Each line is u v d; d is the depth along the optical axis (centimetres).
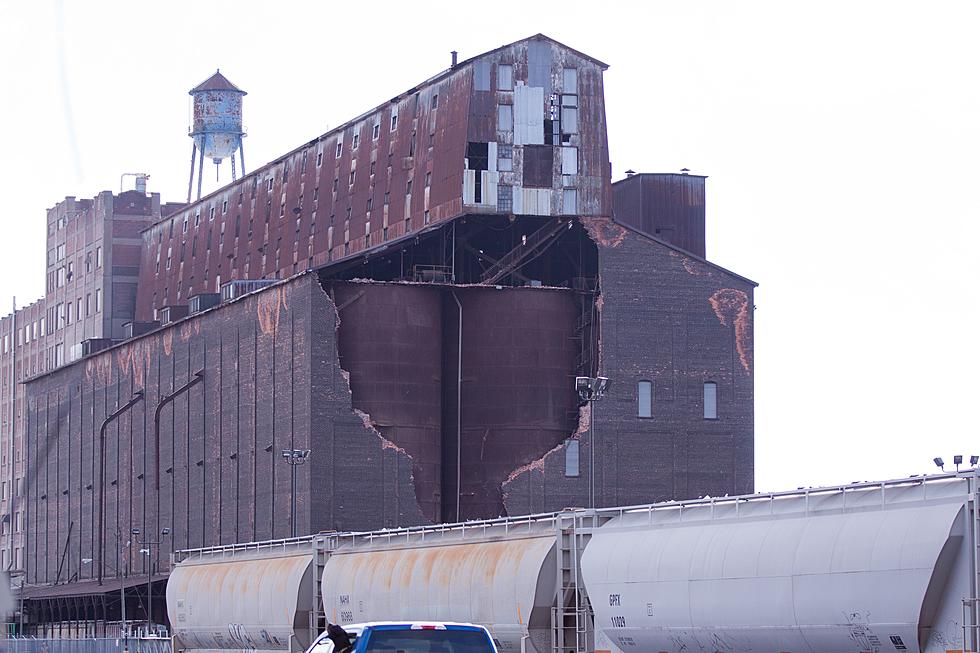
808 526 8038
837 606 7744
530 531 10462
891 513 7600
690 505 9075
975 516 7206
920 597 7325
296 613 13050
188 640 15425
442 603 10962
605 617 9456
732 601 8400
